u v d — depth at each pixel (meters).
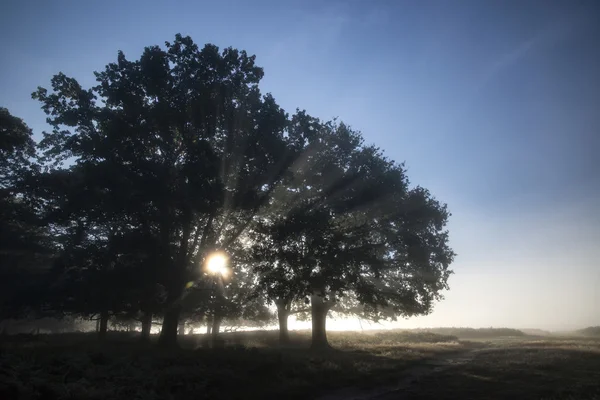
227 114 25.59
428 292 34.56
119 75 26.14
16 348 19.73
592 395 13.19
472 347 35.00
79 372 14.58
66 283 25.67
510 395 13.68
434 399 13.45
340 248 27.86
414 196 32.25
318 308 32.09
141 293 24.45
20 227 31.20
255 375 16.19
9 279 27.89
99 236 27.62
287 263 26.33
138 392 12.68
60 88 25.77
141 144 25.59
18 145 29.94
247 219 27.11
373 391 15.05
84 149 24.50
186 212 23.69
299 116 27.58
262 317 33.19
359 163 31.56
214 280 27.94
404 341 42.56
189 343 31.36
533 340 44.28
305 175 29.62
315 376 16.84
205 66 25.94
